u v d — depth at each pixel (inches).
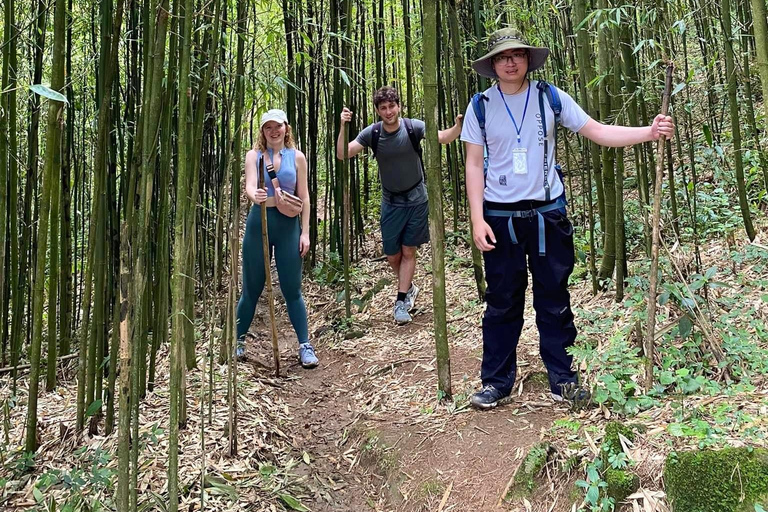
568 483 77.1
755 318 103.9
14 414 110.7
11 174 118.5
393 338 151.3
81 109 141.4
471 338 137.5
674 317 109.0
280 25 133.6
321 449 104.2
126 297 63.0
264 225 125.8
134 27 105.6
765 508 62.3
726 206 149.9
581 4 129.0
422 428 97.7
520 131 91.7
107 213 106.0
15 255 122.2
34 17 99.7
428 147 96.9
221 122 150.3
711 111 162.7
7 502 83.4
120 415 62.9
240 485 88.7
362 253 219.3
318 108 220.1
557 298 95.8
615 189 129.1
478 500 80.3
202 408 78.2
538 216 92.4
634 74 120.7
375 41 216.4
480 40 155.4
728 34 126.0
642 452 74.3
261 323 177.2
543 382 104.5
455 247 202.2
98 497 81.4
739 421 75.3
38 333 92.1
